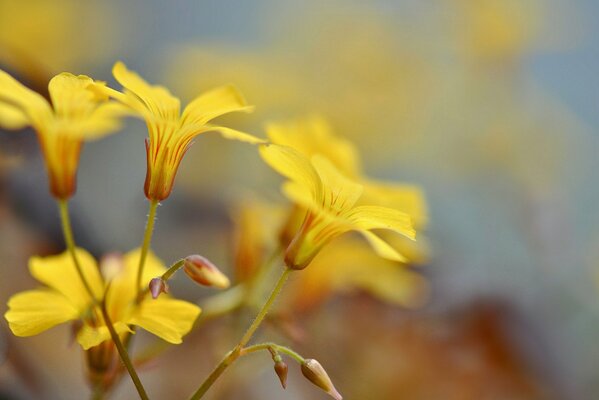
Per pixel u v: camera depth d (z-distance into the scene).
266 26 0.52
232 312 0.28
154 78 0.54
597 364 0.40
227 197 0.43
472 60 0.49
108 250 0.38
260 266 0.28
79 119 0.25
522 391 0.38
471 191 0.48
